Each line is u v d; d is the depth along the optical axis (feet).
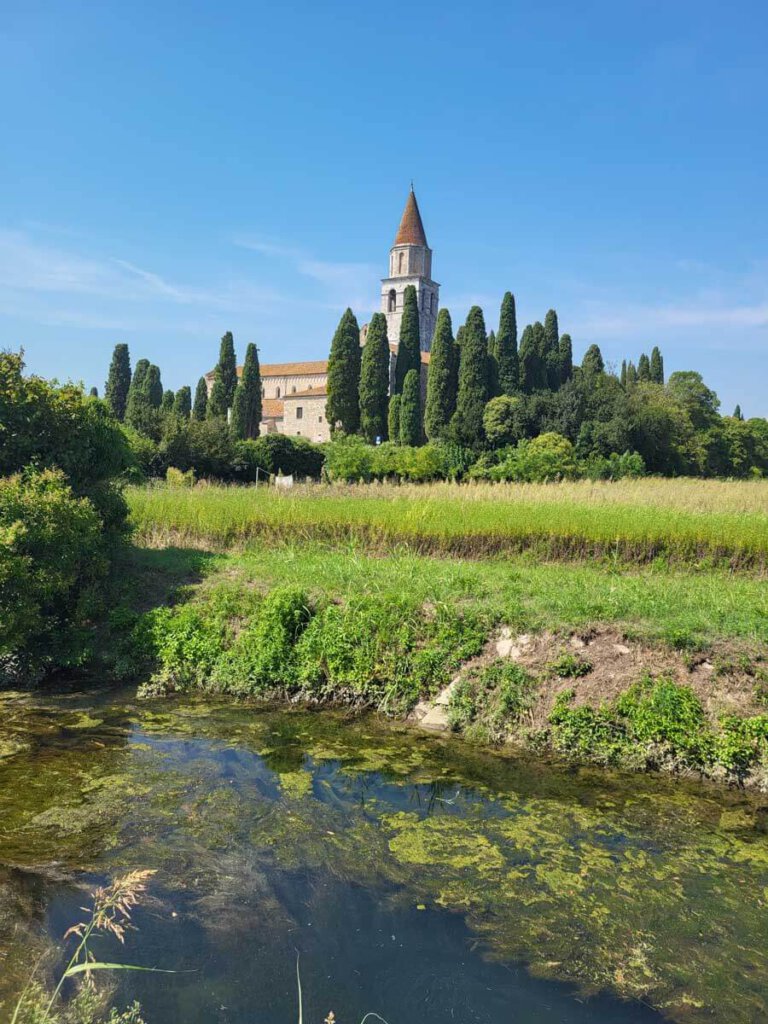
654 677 23.44
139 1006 11.40
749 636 24.30
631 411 153.17
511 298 187.73
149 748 22.72
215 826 17.58
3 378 34.30
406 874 15.79
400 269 277.03
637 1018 11.77
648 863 16.56
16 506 28.27
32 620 27.45
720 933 14.01
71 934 13.14
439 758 22.63
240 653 29.40
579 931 13.97
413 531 45.50
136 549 42.73
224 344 207.41
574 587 31.76
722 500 63.10
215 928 13.60
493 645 26.81
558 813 18.99
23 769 20.72
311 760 22.22
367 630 28.25
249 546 45.75
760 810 19.40
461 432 160.35
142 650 30.35
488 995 12.17
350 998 11.96
